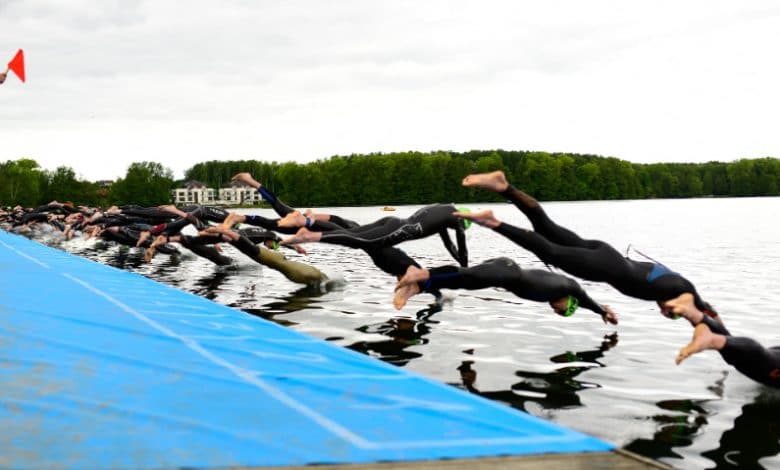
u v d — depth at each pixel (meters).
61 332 7.07
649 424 6.14
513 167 198.50
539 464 4.00
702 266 20.33
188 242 16.55
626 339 9.91
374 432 4.41
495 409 5.04
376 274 18.42
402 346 9.39
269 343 7.22
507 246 29.62
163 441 4.09
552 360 8.62
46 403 4.71
